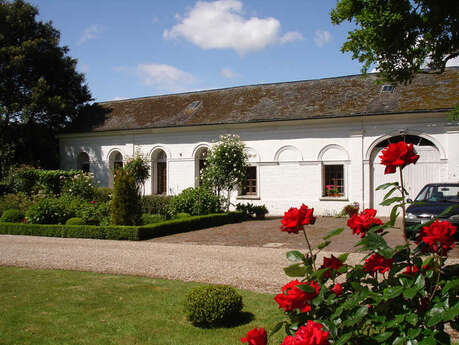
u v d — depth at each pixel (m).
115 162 25.88
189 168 22.95
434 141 17.22
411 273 2.55
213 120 22.23
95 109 28.67
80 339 4.75
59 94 28.17
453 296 2.26
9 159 25.44
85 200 17.44
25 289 6.85
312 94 21.50
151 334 4.88
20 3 26.88
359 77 21.52
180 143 23.22
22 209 17.91
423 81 19.30
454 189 12.48
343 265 2.76
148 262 8.77
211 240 12.38
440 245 2.55
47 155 28.45
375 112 18.12
